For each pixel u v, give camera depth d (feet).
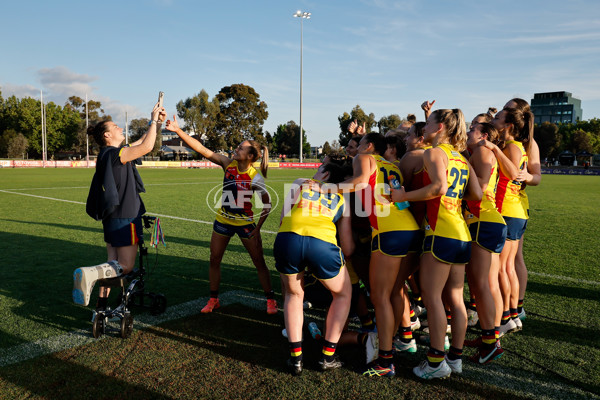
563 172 157.69
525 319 13.00
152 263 19.11
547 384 9.09
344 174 10.19
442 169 8.61
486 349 9.87
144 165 150.00
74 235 25.16
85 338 11.03
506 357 10.39
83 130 243.19
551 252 22.49
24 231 26.20
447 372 9.11
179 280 16.58
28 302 13.66
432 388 8.91
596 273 18.26
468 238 9.18
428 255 9.10
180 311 13.20
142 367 9.50
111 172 10.96
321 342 11.29
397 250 9.15
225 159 13.20
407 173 9.78
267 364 9.84
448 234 8.94
